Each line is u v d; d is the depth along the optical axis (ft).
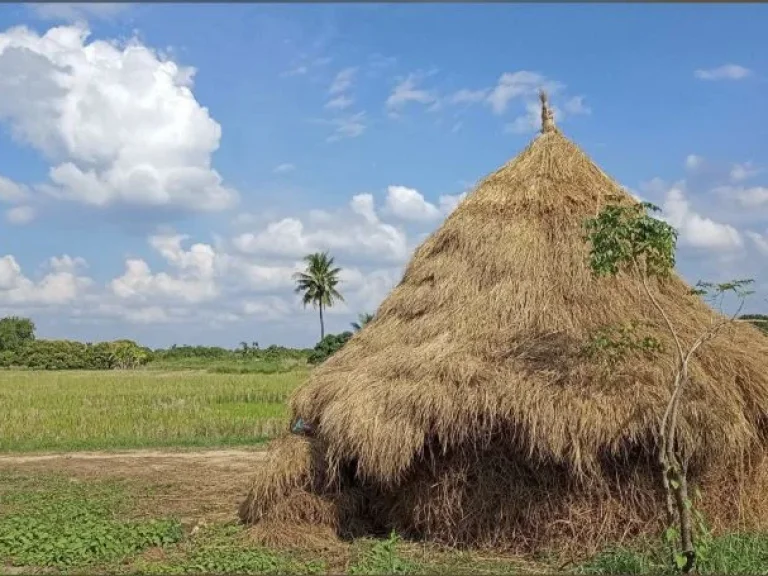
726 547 20.90
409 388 23.76
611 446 21.44
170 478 40.06
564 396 22.06
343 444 24.30
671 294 27.09
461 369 23.34
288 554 23.59
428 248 30.37
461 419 22.62
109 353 253.24
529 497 23.12
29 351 254.47
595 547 22.29
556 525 22.75
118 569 21.95
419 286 29.17
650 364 22.71
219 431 60.64
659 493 22.31
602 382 22.29
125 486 37.22
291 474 26.20
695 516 20.61
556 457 21.53
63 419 68.64
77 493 34.83
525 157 30.73
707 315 26.94
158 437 58.34
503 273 26.84
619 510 22.40
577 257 26.63
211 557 22.57
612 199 28.60
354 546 24.39
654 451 21.77
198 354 280.92
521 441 22.18
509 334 24.94
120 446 54.24
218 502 32.76
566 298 25.73
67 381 136.46
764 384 23.91
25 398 92.48
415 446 23.08
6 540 24.08
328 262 221.87
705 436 21.42
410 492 25.12
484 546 23.57
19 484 38.17
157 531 25.03
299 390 28.99
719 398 22.06
